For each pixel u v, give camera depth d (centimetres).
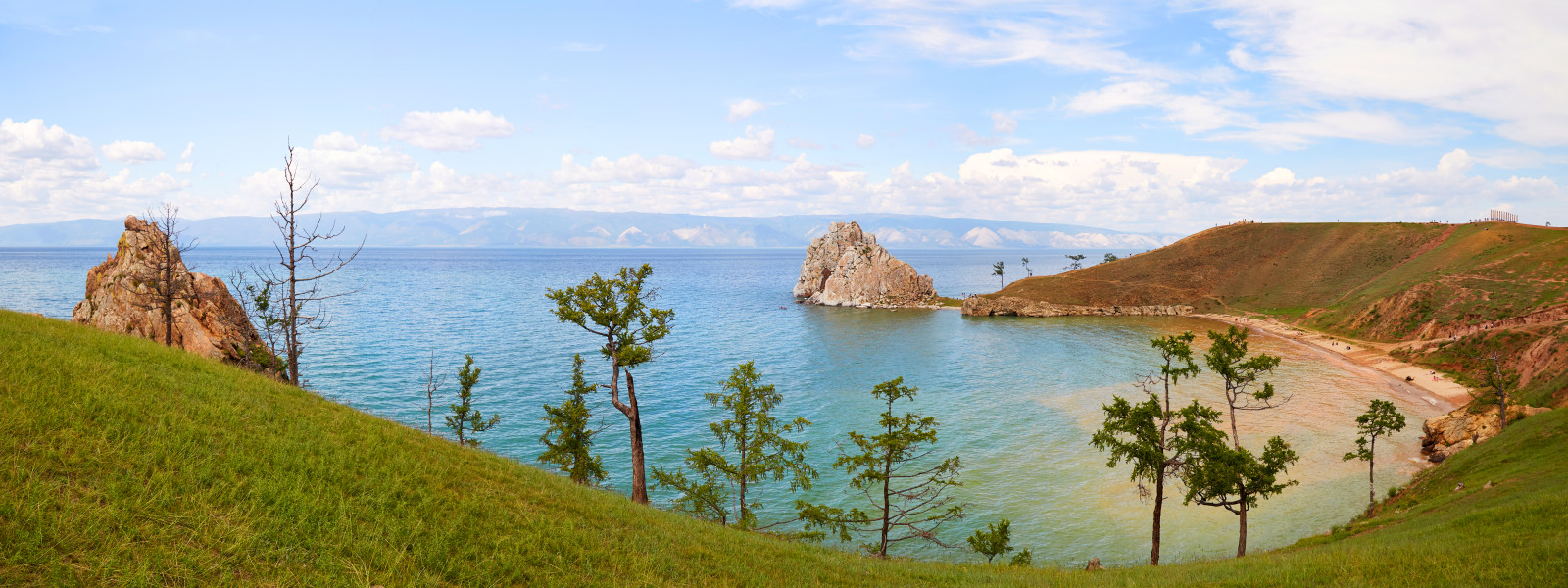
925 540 5106
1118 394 9575
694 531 2209
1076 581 2347
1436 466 5731
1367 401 8900
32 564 964
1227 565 2558
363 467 1669
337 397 8112
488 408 8100
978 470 6538
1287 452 3834
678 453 6831
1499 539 2212
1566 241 13675
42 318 2331
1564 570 1791
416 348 11950
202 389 1888
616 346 3966
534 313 18175
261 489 1341
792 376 10856
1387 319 13812
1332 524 5084
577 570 1500
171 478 1284
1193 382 10219
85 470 1224
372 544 1298
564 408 4541
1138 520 5388
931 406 8969
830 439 7456
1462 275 13675
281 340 8825
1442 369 10425
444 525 1498
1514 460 4419
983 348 14050
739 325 17588
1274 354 12875
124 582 982
